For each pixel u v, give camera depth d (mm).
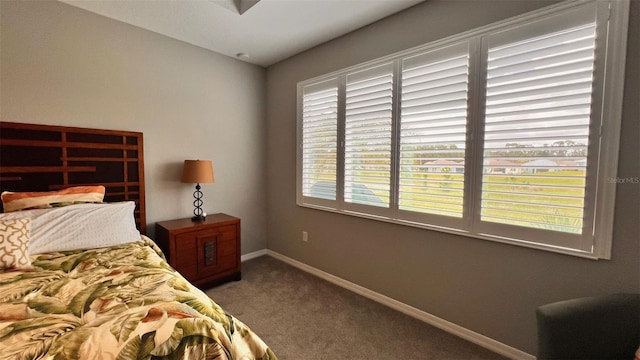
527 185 1637
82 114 2219
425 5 2025
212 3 2086
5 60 1899
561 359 1138
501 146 1727
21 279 1295
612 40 1354
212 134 3041
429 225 2070
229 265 2768
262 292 2568
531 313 1660
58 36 2086
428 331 2000
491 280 1806
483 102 1774
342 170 2666
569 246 1515
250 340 1063
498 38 1710
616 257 1391
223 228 2707
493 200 1765
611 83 1364
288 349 1786
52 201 1886
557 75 1518
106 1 2072
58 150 2111
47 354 762
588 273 1469
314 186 2963
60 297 1136
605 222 1406
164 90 2662
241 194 3344
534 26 1586
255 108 3410
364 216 2477
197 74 2881
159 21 2357
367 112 2420
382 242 2387
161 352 788
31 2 1971
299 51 2979
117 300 1064
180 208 2848
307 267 3092
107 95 2334
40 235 1656
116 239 1886
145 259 1589
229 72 3143
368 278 2506
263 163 3541
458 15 1870
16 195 1827
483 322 1848
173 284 1227
